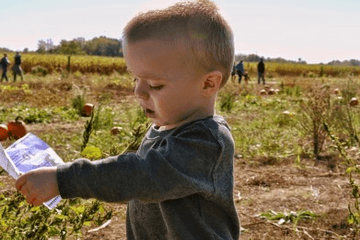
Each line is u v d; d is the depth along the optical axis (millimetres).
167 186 1315
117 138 7801
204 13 1361
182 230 1423
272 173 6059
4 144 7801
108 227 4035
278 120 10102
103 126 9422
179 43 1320
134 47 1342
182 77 1350
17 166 1413
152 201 1332
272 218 4391
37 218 2232
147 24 1329
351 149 7082
